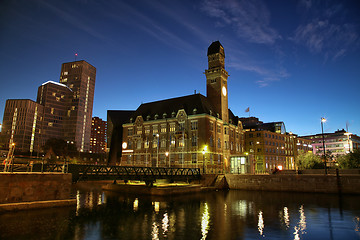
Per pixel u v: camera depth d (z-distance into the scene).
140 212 35.22
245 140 115.50
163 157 83.50
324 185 55.88
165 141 84.38
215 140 81.88
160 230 26.20
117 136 103.19
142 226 27.73
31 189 34.47
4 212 31.33
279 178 60.69
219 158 82.69
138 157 89.69
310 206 40.75
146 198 48.72
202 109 80.31
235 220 31.05
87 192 58.91
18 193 33.31
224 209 38.12
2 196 32.03
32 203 33.91
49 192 36.19
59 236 23.67
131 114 107.44
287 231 26.28
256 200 47.03
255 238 23.78
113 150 102.19
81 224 28.03
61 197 37.28
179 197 50.59
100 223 28.70
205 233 25.25
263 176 62.69
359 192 52.38
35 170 39.38
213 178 67.12
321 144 165.75
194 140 78.62
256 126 130.50
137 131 92.25
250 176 64.31
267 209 38.22
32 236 23.50
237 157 82.69
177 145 81.44
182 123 81.56
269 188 61.47
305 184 57.78
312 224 29.28
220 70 90.31
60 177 37.34
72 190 63.56
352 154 74.19
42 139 199.88
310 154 92.44
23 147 185.12
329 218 32.28
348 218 32.28
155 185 59.16
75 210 35.09
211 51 94.25
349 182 53.59
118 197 49.94
